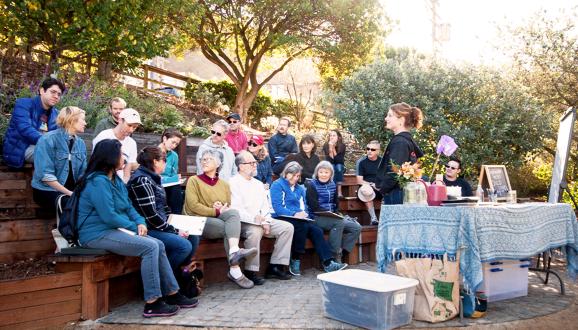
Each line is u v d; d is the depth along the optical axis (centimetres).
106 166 391
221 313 391
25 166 489
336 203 598
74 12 805
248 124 1491
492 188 519
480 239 356
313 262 598
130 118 488
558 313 393
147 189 420
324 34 1489
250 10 1450
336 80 1644
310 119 1580
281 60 2042
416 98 942
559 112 1175
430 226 365
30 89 723
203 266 496
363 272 389
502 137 948
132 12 834
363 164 714
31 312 359
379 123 932
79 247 390
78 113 455
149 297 383
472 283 347
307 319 371
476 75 976
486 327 355
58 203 413
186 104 1227
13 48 842
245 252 468
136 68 973
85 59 981
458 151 926
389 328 339
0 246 439
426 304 365
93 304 384
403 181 401
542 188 1127
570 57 1136
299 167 567
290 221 550
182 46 1556
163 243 407
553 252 672
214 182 507
